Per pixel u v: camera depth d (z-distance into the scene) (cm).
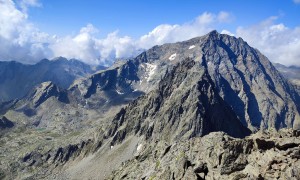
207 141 9775
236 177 7369
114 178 13012
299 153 7319
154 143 14362
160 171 9656
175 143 11069
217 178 7731
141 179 10262
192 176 8050
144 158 12925
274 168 7156
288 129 9038
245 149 8175
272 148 7894
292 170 6850
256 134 9381
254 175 7188
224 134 9838
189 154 9544
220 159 8244
